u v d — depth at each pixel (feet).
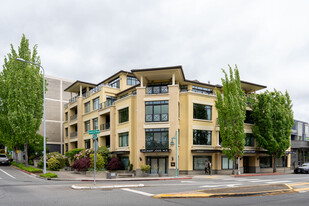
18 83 105.29
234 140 94.48
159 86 104.22
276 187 49.06
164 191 46.42
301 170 106.73
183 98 100.01
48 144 183.52
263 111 112.98
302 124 173.27
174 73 98.73
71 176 86.38
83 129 143.64
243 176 89.45
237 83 100.73
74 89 160.45
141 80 101.04
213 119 105.09
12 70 111.75
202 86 119.44
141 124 97.66
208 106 105.09
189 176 88.28
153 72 99.76
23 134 104.78
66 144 167.73
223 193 41.47
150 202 35.94
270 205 34.42
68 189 50.70
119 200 37.47
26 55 111.45
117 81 137.59
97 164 95.50
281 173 107.86
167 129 95.04
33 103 106.73
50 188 52.65
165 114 96.22
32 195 42.70
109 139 125.08
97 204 34.53
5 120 117.50
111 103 120.47
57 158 118.42
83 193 44.65
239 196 41.37
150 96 98.27
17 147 123.34
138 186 54.08
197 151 95.66
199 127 100.37
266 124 110.32
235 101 95.50
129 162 100.32
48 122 185.78
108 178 79.51
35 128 108.99
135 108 103.04
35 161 129.70
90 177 85.10
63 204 34.55
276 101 113.70
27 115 104.06
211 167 94.73
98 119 126.31
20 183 63.41
